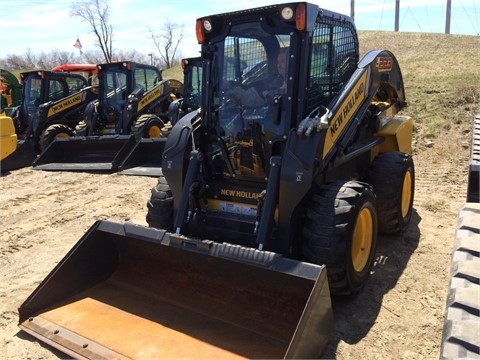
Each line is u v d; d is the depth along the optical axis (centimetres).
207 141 409
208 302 354
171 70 3191
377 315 359
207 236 390
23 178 882
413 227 532
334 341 328
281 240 354
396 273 425
